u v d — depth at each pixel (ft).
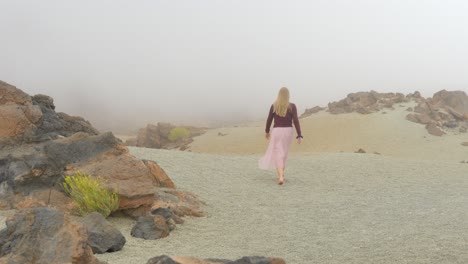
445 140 159.94
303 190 42.80
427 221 30.40
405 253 23.00
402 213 33.22
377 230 28.40
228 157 61.26
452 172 54.29
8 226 17.81
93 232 23.52
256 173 50.75
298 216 32.91
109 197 29.63
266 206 36.06
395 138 167.53
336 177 50.39
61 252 16.49
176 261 13.93
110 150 33.81
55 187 32.04
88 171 31.78
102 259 22.04
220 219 31.83
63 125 41.16
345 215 33.06
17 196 31.12
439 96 204.33
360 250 23.98
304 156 68.80
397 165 58.75
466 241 24.88
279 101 44.19
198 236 27.50
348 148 166.30
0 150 35.24
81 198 30.09
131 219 30.37
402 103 206.69
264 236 27.58
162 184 37.04
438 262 21.39
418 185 46.09
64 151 33.35
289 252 23.97
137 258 22.36
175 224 29.37
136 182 31.55
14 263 16.05
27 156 33.19
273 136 45.16
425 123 177.68
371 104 211.20
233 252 23.90
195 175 46.50
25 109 38.45
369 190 43.42
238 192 40.63
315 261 22.18
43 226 17.51
